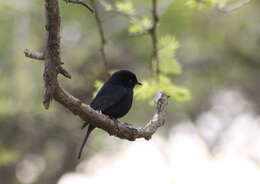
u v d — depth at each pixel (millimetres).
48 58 5625
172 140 21047
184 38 18938
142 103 17422
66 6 16562
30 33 15586
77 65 16781
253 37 19859
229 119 21594
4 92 14008
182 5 16625
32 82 14164
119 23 17125
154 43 9742
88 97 17391
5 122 16359
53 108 14742
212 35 19469
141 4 13711
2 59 14992
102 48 9781
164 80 9758
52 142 18328
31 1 15414
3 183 18859
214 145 21359
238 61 20547
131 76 9508
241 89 21516
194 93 19891
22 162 18688
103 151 18969
